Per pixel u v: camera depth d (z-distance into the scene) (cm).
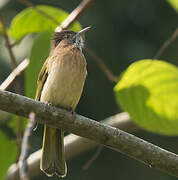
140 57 1542
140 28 1578
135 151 852
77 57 1004
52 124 863
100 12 1544
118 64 1535
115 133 854
